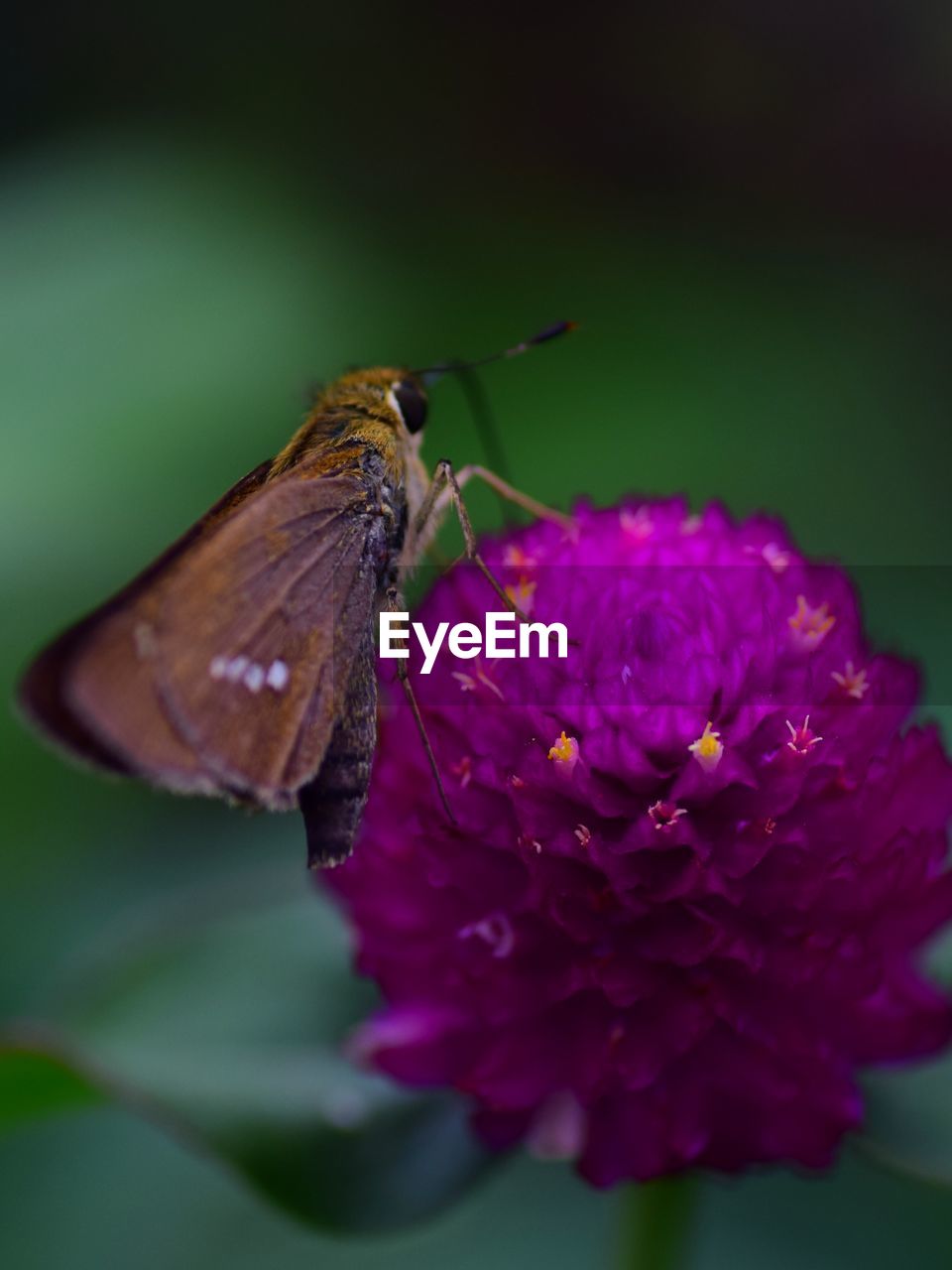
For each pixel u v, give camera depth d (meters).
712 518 0.09
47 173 0.12
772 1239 0.10
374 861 0.09
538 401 0.12
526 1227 0.10
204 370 0.11
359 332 0.12
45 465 0.11
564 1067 0.08
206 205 0.12
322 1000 0.10
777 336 0.12
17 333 0.11
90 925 0.11
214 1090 0.09
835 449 0.12
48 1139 0.10
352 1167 0.09
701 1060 0.08
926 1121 0.09
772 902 0.08
